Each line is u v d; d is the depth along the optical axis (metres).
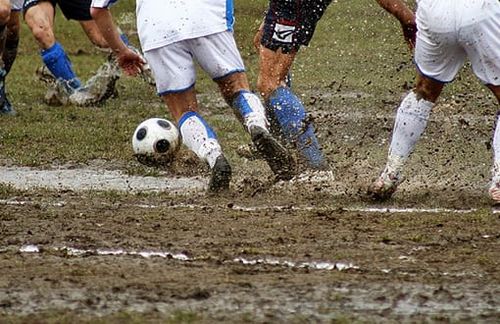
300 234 19.52
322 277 16.42
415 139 23.02
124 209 22.14
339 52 43.34
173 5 23.83
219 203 22.98
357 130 33.56
